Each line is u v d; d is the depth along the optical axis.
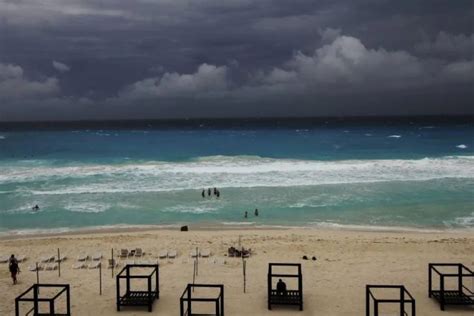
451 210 32.25
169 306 17.17
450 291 17.52
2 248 24.28
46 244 24.95
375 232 27.33
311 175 44.03
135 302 17.27
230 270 20.84
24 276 20.34
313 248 23.80
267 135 104.88
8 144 85.06
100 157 62.03
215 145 80.25
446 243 24.47
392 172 45.34
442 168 47.19
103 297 18.03
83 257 22.41
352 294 18.14
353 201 34.72
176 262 21.97
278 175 44.12
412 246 23.98
